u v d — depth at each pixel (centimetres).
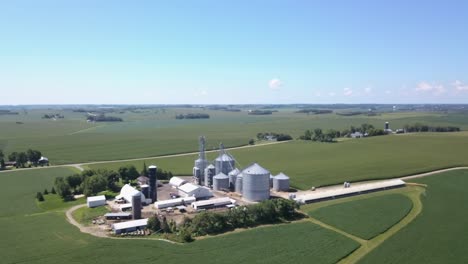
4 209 11450
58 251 7988
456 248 8069
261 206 9925
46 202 12206
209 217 9244
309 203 11675
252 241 8481
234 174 13400
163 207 11344
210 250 8006
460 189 13100
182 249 8062
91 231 9306
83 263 7431
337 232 9056
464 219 9912
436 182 14200
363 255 7831
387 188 13400
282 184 13462
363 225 9512
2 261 7531
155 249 8062
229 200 11619
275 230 9162
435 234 8869
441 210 10719
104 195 12731
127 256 7725
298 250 7988
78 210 11156
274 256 7700
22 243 8456
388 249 8069
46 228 9469
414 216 10269
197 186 12512
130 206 11025
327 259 7575
